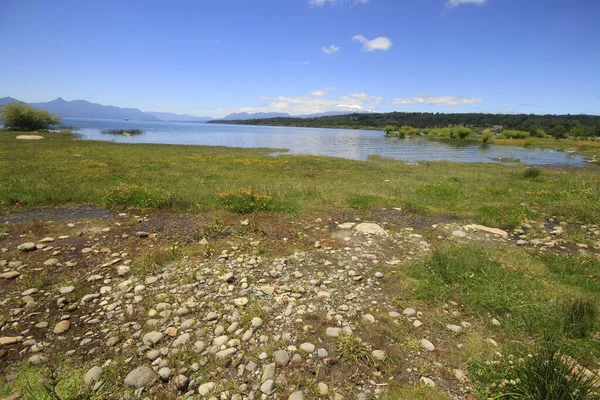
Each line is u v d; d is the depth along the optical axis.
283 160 25.97
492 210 10.20
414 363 3.62
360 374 3.45
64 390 3.14
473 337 4.07
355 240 7.65
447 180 17.23
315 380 3.35
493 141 72.75
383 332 4.16
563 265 6.18
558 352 3.71
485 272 5.76
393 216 9.88
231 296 5.00
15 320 4.32
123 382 3.29
